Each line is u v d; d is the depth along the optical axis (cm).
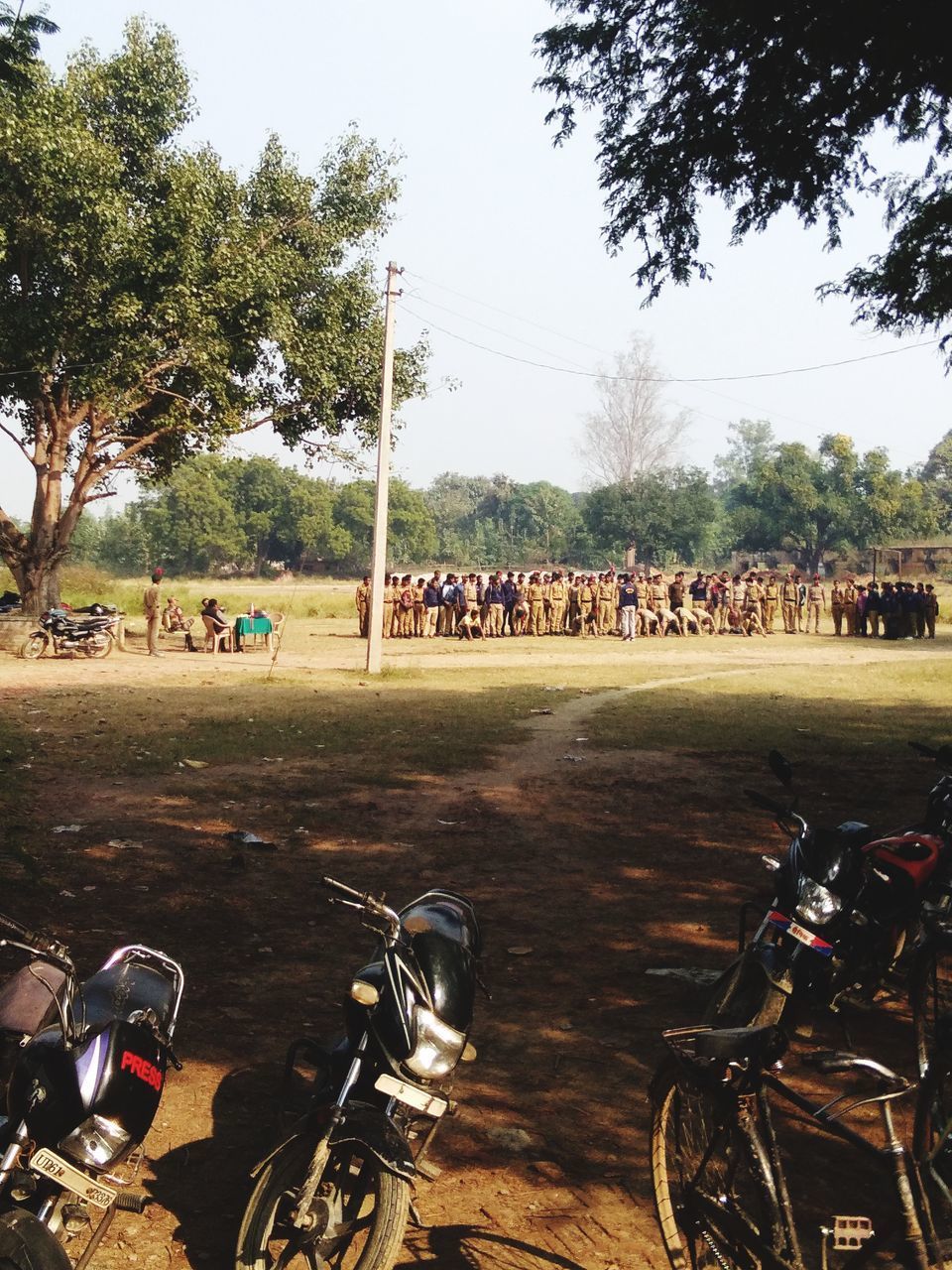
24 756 1223
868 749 1372
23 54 1242
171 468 3262
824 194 1251
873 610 3856
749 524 10038
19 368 2686
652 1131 349
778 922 467
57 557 2920
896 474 9675
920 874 527
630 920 719
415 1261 354
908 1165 295
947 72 1026
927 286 1459
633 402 10256
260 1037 525
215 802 1028
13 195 2547
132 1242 361
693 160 1216
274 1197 323
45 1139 288
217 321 2794
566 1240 369
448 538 12631
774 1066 326
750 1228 307
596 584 3684
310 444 3244
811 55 1041
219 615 2675
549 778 1174
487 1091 478
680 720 1609
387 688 1989
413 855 862
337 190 3064
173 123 2898
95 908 708
